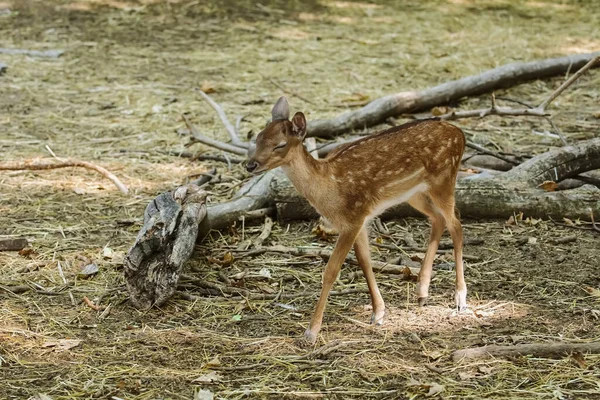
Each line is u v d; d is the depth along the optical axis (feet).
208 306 31.60
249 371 27.12
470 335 29.25
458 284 31.30
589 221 38.70
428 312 31.07
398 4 82.69
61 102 55.21
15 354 28.09
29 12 76.74
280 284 33.32
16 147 47.73
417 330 29.68
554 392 25.61
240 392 25.81
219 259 35.17
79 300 32.01
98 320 30.58
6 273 33.86
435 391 25.61
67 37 69.72
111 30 72.23
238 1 82.48
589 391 25.67
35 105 54.60
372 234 37.68
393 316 30.78
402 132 30.99
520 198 38.63
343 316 30.78
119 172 44.60
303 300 32.17
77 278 33.65
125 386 26.23
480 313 30.73
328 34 72.18
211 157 46.24
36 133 50.01
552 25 75.20
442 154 31.24
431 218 32.12
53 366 27.43
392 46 68.74
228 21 75.77
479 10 80.64
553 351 27.58
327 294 29.30
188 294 32.17
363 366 27.27
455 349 28.25
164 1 81.71
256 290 32.83
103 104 54.90
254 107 54.60
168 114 53.26
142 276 31.35
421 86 58.85
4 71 60.80
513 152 45.75
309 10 80.07
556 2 83.92
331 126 48.57
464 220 39.04
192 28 73.41
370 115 49.83
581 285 32.96
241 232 37.73
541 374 26.61
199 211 34.32
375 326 29.96
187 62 64.18
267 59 65.05
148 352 28.27
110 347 28.63
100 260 35.06
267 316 30.91
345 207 29.32
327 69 62.69
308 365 27.43
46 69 61.77
